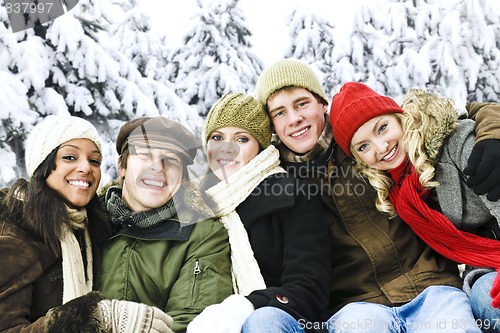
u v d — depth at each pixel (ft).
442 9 22.43
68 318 5.11
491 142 5.85
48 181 6.01
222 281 6.15
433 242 6.40
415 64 21.06
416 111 6.37
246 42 21.85
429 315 5.76
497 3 22.40
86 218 6.40
